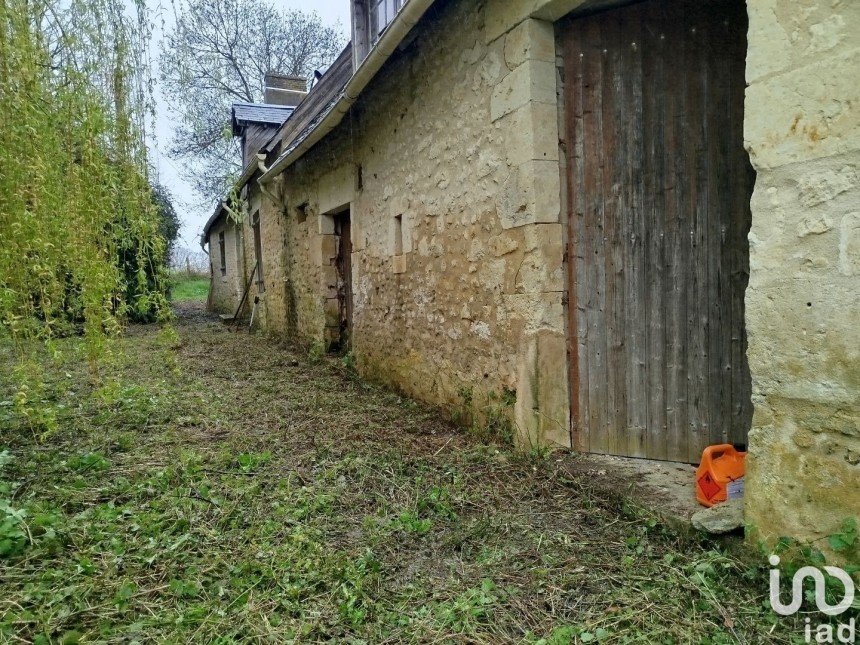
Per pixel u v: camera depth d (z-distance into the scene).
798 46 1.63
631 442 2.90
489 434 3.33
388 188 4.81
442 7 3.67
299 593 1.78
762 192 1.76
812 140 1.62
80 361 5.74
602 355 2.94
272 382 5.34
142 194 3.45
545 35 2.86
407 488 2.68
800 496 1.70
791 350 1.71
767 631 1.55
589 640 1.55
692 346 2.77
